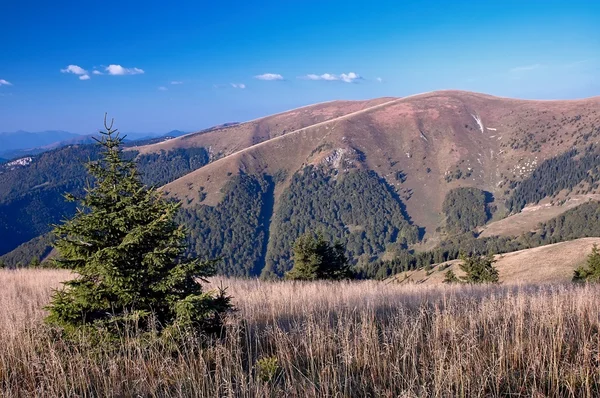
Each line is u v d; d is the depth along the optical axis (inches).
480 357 218.4
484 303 307.7
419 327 248.8
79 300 230.4
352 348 235.5
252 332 287.3
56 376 203.3
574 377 198.8
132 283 238.7
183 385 203.6
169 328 230.1
